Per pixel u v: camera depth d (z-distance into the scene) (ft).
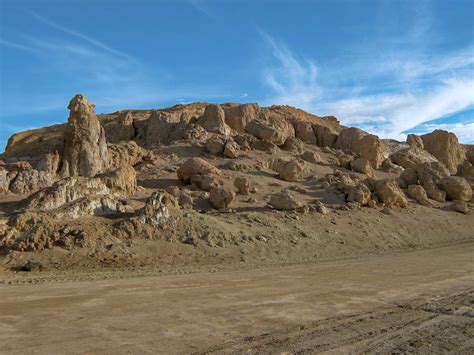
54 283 45.96
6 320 29.04
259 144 149.69
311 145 169.99
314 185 122.21
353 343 26.03
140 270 57.62
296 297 37.35
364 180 122.11
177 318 30.19
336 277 48.96
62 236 63.98
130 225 69.72
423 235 101.35
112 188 90.43
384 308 34.12
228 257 68.39
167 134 159.63
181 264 63.21
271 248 75.46
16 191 92.17
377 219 102.89
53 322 28.71
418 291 40.37
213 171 112.88
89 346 24.27
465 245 92.43
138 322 29.07
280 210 97.55
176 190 96.63
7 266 57.06
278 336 26.86
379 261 66.28
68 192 77.97
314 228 88.84
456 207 126.41
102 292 39.58
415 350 25.12
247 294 38.50
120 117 182.80
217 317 30.60
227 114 165.07
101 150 108.99
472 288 41.88
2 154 173.88
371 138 157.07
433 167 140.05
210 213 88.79
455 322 30.73
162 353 23.59
